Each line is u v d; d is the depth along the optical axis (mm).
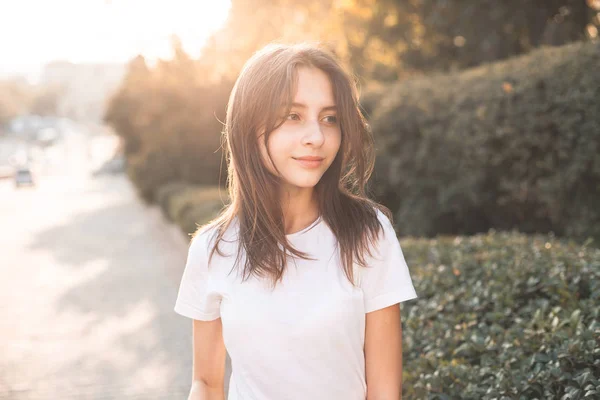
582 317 2594
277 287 1467
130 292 8680
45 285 9336
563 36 9578
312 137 1435
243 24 18547
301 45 1508
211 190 14023
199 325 1616
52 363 5734
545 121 6133
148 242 13367
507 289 3221
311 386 1441
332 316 1437
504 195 7414
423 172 8289
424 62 12461
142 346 6152
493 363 2559
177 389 5023
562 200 6262
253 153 1506
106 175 39125
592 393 1996
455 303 3326
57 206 22000
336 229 1499
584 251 3686
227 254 1535
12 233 15312
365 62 14336
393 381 1517
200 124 18125
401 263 1522
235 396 1532
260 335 1455
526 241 4520
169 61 20000
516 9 9641
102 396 4914
